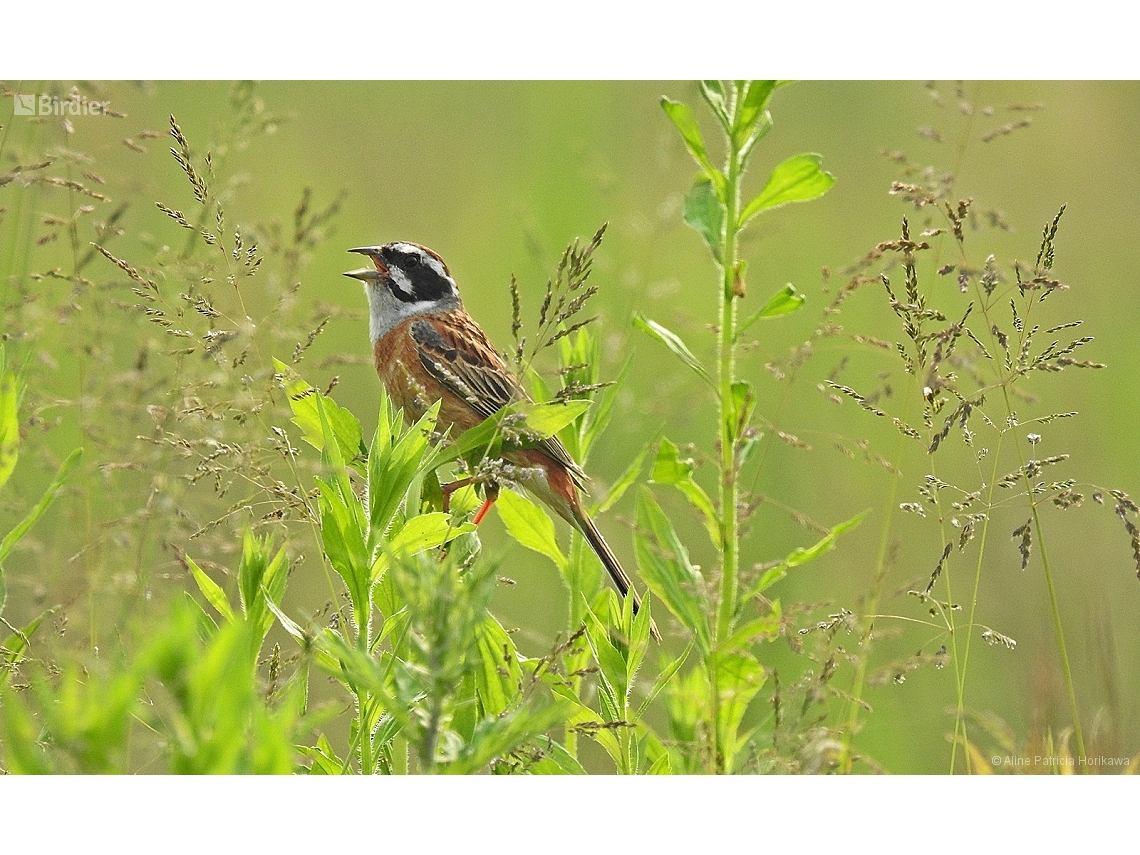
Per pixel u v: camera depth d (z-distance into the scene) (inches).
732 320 287.4
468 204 757.9
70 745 176.9
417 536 287.4
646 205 712.4
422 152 786.2
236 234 325.1
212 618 299.3
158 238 553.9
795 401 621.3
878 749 434.0
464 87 802.2
